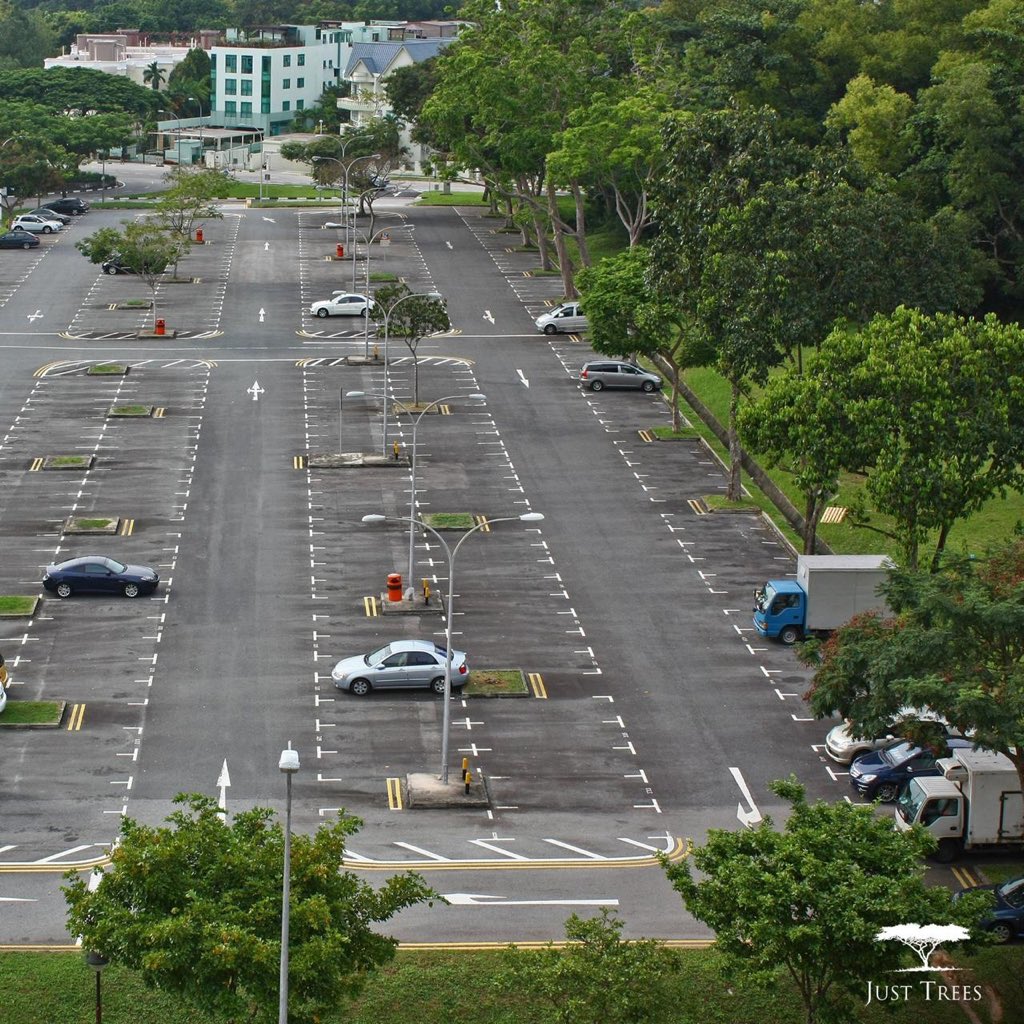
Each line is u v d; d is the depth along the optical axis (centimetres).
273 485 10025
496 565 8881
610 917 5491
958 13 15725
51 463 10231
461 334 13800
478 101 15600
